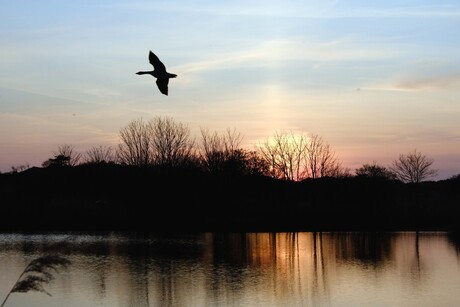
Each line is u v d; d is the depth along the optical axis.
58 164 100.94
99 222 85.44
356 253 56.88
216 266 47.88
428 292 37.69
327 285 40.12
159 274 43.88
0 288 38.19
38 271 15.92
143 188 87.69
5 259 51.41
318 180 96.19
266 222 84.00
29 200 92.38
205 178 89.62
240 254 55.38
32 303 33.97
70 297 35.72
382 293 37.44
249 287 39.34
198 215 87.62
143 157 90.75
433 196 102.94
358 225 83.44
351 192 93.81
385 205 93.38
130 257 52.78
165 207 87.38
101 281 40.84
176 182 87.50
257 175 94.50
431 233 76.25
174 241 66.81
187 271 45.34
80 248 59.50
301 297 36.41
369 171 111.94
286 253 56.47
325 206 92.56
